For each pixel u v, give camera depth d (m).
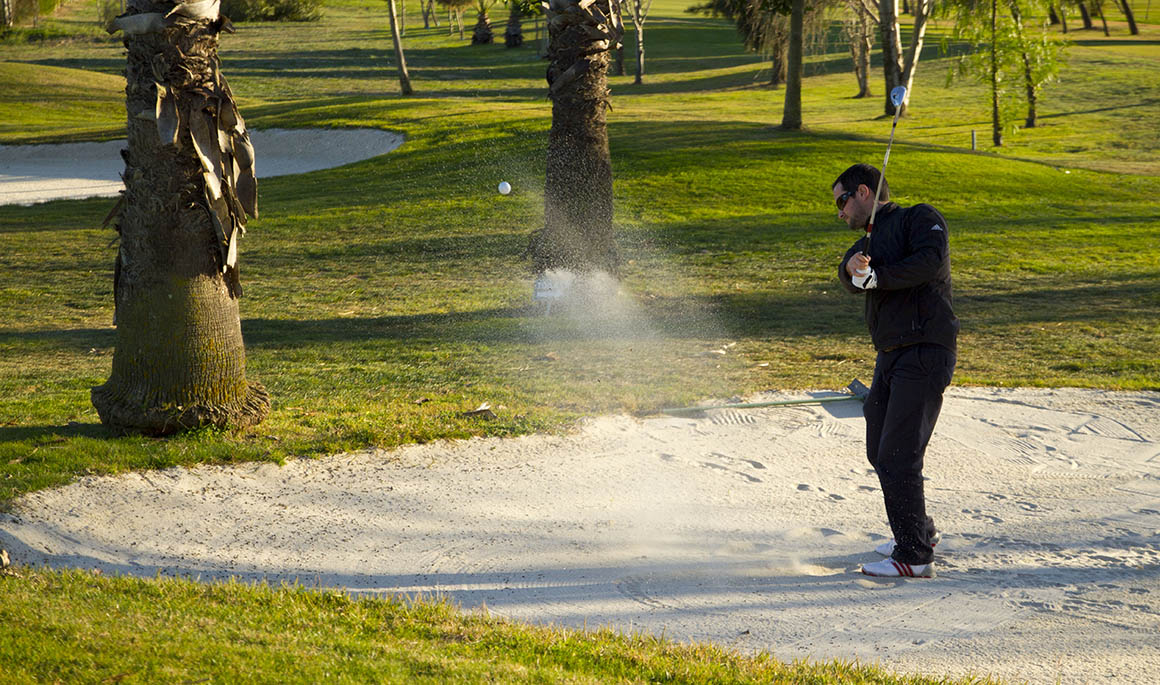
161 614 3.74
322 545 5.05
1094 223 19.58
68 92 53.44
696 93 55.47
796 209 21.78
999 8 36.72
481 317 12.44
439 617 4.00
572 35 12.16
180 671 3.12
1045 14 37.84
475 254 17.78
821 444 6.86
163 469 5.94
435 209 22.67
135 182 6.27
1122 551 4.98
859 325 11.53
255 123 37.06
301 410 7.45
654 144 28.08
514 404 7.75
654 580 4.64
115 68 67.75
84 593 3.97
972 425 7.29
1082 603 4.34
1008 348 10.20
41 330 12.42
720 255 16.86
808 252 16.98
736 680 3.41
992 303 12.77
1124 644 3.93
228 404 6.65
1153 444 6.88
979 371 9.12
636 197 22.92
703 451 6.68
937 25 74.69
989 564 4.82
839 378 8.75
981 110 45.50
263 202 24.89
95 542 5.01
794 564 4.86
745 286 14.27
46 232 21.47
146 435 6.46
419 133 32.56
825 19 43.78
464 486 5.91
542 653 3.63
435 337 11.20
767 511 5.59
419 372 9.13
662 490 5.91
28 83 54.12
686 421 7.36
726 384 8.52
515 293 14.25
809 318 12.01
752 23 47.97
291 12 102.19
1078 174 26.17
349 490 5.80
